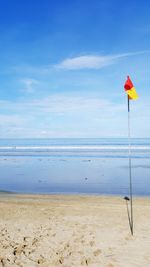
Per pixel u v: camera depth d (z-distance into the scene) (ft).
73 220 34.94
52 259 23.26
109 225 32.48
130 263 22.30
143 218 35.32
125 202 46.01
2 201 47.42
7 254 24.25
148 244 26.27
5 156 127.54
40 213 38.78
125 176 72.84
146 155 124.47
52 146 209.46
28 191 57.52
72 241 27.40
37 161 106.52
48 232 30.35
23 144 257.55
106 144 234.17
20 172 81.25
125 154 130.31
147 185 61.77
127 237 28.22
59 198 50.19
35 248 25.68
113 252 24.53
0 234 29.84
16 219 35.88
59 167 90.02
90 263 22.44
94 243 26.73
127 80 28.68
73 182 66.44
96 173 77.97
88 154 132.77
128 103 28.91
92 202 46.24
